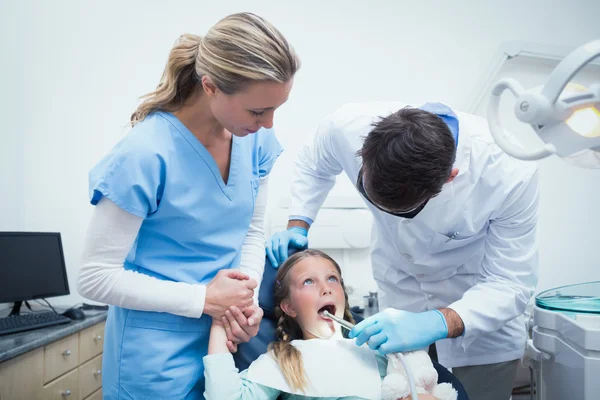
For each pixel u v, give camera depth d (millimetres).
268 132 1176
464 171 1142
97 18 2508
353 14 2613
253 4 2564
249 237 1198
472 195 1188
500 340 1490
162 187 925
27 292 2086
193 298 953
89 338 2131
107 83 2508
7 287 2016
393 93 2623
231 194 1022
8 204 2342
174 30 2527
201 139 980
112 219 859
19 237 2102
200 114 951
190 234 990
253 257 1163
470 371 1548
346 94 2611
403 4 2625
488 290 1231
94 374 2182
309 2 2598
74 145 2488
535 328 1187
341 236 2379
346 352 1158
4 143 2328
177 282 967
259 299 1286
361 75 2615
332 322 1256
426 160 856
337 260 2465
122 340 976
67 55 2496
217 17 2545
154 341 971
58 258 2250
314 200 1584
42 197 2477
